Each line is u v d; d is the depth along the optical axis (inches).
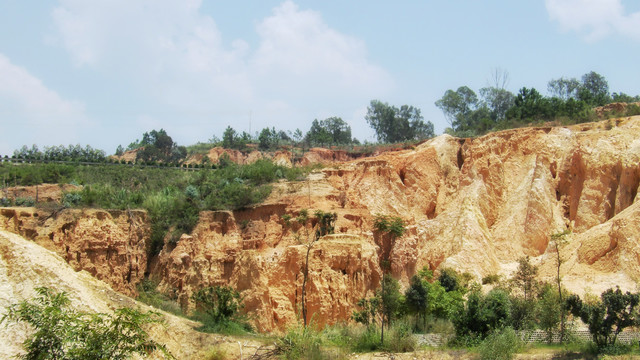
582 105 3794.3
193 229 2659.9
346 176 3157.0
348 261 2377.0
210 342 1760.6
